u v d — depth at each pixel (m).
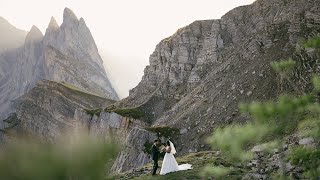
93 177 6.57
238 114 97.12
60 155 6.50
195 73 155.62
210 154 43.59
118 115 148.12
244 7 163.75
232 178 25.72
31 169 6.30
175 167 32.78
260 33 126.31
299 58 88.69
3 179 6.20
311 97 13.66
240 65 122.75
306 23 113.56
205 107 114.81
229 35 158.88
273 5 142.38
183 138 103.75
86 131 6.88
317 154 16.61
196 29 175.50
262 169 26.27
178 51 171.75
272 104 13.27
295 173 21.17
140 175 34.66
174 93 157.12
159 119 140.00
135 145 97.12
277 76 97.06
